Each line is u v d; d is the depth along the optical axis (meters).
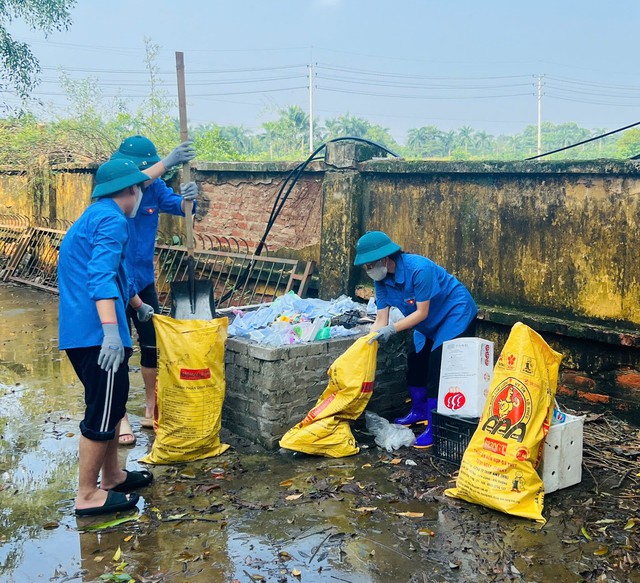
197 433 4.14
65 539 3.28
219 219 7.82
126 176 3.61
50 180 11.34
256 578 2.93
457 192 5.45
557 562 3.03
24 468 4.08
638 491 3.71
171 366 4.08
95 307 3.43
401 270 4.25
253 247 7.40
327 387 4.48
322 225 6.34
